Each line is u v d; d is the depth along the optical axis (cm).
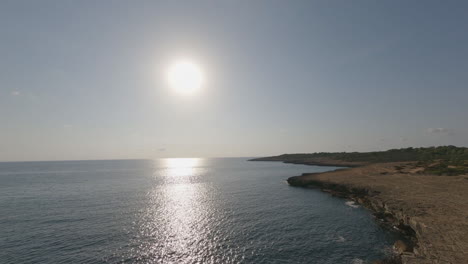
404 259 1744
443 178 4856
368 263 2197
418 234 2219
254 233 3097
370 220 3497
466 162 6562
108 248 2656
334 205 4538
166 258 2420
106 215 4031
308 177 7812
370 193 4384
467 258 1567
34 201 5209
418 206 2909
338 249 2525
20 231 3183
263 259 2353
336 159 18238
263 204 4794
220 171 14862
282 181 8725
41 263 2289
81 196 5853
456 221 2253
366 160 14450
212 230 3247
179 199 5459
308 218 3712
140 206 4731
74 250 2592
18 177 11244
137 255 2488
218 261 2345
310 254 2430
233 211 4272
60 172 14962
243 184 8056
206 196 5828
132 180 9719
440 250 1734
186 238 2962
